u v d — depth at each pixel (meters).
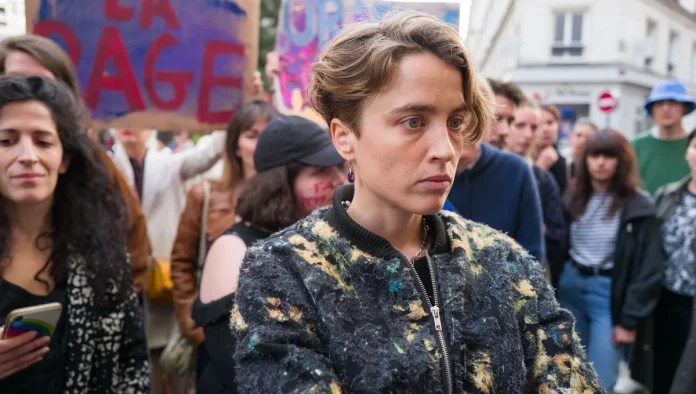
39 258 1.68
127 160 3.39
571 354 0.99
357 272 0.96
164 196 3.34
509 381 0.94
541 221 2.73
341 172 2.18
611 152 3.38
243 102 3.12
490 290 1.00
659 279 3.24
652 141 4.47
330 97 0.99
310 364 0.86
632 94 15.47
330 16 3.29
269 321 0.92
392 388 0.88
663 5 15.91
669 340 3.29
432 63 0.90
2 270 1.60
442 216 1.09
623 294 3.35
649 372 3.37
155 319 2.99
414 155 0.91
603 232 3.45
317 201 1.96
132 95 3.03
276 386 0.86
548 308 1.02
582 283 3.49
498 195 2.68
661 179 4.37
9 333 1.38
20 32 3.73
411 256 1.02
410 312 0.95
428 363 0.91
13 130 1.58
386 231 1.00
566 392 0.95
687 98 4.29
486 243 1.06
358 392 0.88
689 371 2.96
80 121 1.80
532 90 15.46
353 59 0.94
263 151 1.97
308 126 2.00
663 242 3.29
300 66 3.33
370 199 1.00
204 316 1.77
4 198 1.64
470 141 1.02
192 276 2.74
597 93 15.26
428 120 0.91
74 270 1.69
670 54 16.94
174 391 3.14
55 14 2.96
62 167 1.74
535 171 3.61
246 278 0.98
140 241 2.54
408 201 0.92
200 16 3.06
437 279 0.99
